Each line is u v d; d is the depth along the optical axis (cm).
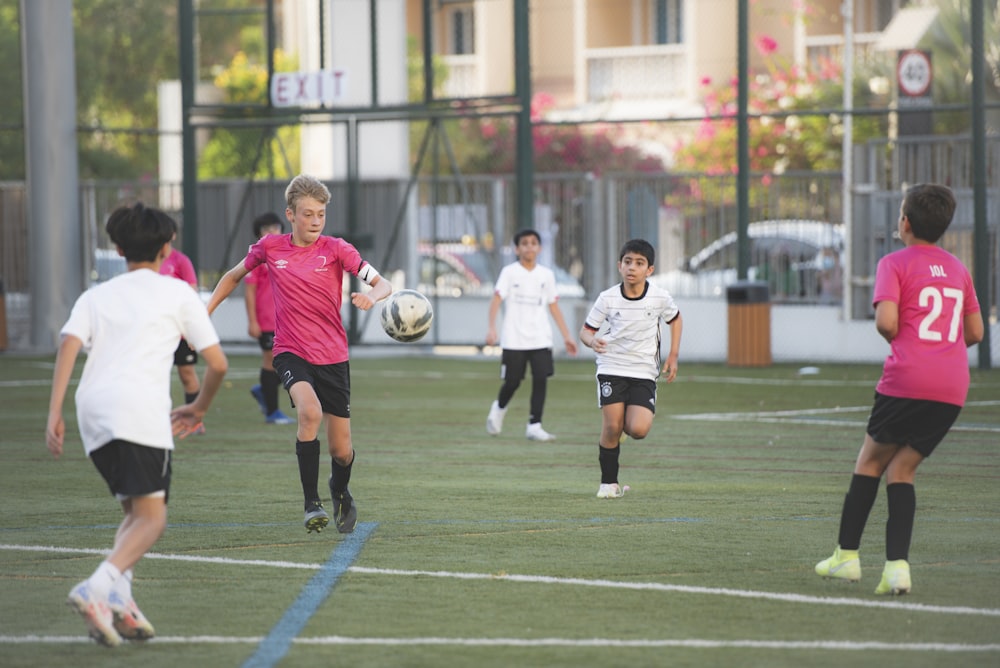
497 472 3081
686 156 8238
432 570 2061
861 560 2123
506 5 9756
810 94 7925
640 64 9844
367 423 4050
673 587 1944
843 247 5953
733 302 5825
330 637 1686
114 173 9944
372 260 6700
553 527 2403
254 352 6794
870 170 5769
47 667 1570
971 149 5525
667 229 6203
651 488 2841
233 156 9331
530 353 3659
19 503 2688
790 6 9169
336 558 2148
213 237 6981
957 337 1861
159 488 1627
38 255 6769
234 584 1972
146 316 1633
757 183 6091
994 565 2089
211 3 10194
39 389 5144
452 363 6166
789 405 4441
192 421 1717
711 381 5234
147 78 10506
